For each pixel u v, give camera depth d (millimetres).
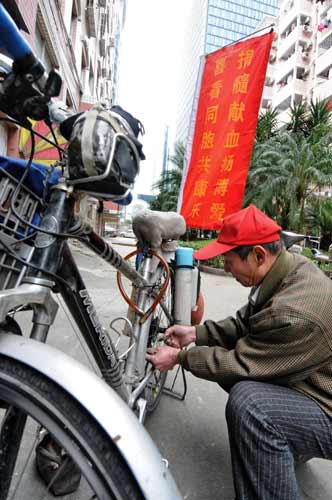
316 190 11242
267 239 1283
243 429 1115
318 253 8500
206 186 4137
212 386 2320
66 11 10070
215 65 4188
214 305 4688
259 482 1100
